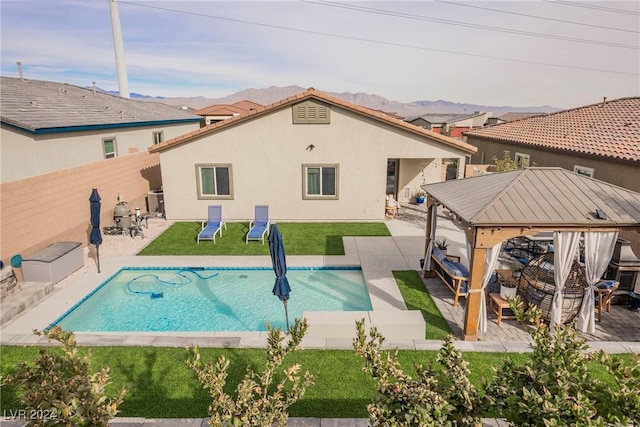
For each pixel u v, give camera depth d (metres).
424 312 10.48
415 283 12.29
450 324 9.89
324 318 9.26
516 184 9.27
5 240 11.74
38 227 13.06
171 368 8.04
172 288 12.65
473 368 7.98
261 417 4.90
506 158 20.28
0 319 9.87
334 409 6.91
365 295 12.12
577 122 21.36
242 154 17.95
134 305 11.59
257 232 16.42
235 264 13.88
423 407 4.18
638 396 3.73
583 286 9.71
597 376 7.83
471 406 4.39
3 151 15.02
